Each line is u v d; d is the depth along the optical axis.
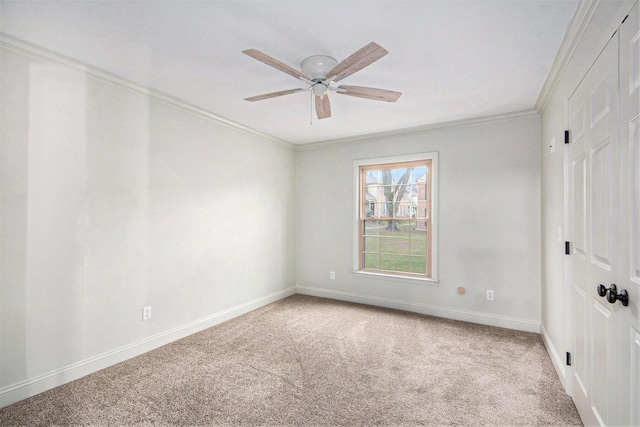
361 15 1.78
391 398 2.17
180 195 3.19
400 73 2.50
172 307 3.12
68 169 2.34
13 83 2.06
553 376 2.45
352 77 2.58
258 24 1.87
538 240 3.35
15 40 2.03
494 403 2.11
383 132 4.19
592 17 1.65
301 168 4.92
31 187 2.15
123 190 2.70
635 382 1.25
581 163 1.91
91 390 2.25
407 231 4.20
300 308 4.18
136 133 2.79
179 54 2.23
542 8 1.71
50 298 2.26
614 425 1.45
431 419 1.94
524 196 3.41
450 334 3.30
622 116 1.33
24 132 2.12
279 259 4.61
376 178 4.43
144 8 1.72
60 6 1.71
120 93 2.66
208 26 1.89
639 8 1.17
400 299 4.14
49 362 2.26
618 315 1.40
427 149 3.95
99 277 2.54
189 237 3.28
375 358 2.76
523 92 2.88
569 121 2.16
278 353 2.86
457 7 1.70
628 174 1.29
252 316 3.86
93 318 2.50
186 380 2.39
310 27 1.90
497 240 3.55
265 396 2.19
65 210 2.33
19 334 2.11
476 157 3.66
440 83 2.69
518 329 3.43
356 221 4.47
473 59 2.28
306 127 4.00
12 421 1.92
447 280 3.82
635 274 1.24
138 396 2.18
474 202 3.67
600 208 1.60
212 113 3.47
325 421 1.93
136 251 2.80
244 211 3.97
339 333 3.33
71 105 2.35
